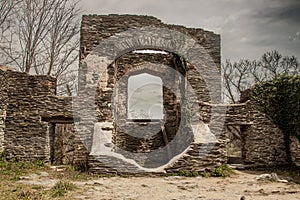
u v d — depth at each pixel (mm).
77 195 7207
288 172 12523
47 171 11344
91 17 13898
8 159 12875
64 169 11875
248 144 14281
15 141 13109
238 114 14188
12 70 13695
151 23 14250
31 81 13594
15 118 13289
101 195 7344
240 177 10961
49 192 7383
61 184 7992
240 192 8109
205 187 8844
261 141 14141
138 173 10727
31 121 13320
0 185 8078
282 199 7227
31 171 11055
